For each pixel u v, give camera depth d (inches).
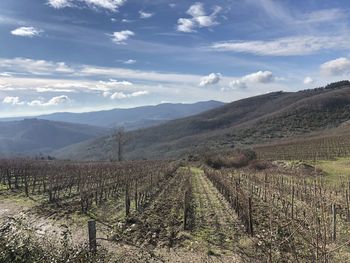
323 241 259.1
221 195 987.3
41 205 851.4
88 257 309.7
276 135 5329.7
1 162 1722.4
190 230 598.5
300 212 636.1
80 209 789.2
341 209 663.1
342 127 4766.2
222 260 447.5
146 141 7209.6
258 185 1042.1
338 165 1740.9
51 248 313.9
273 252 325.7
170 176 1566.2
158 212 744.3
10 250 294.0
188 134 7504.9
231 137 5807.1
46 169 1525.6
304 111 6289.4
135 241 532.4
